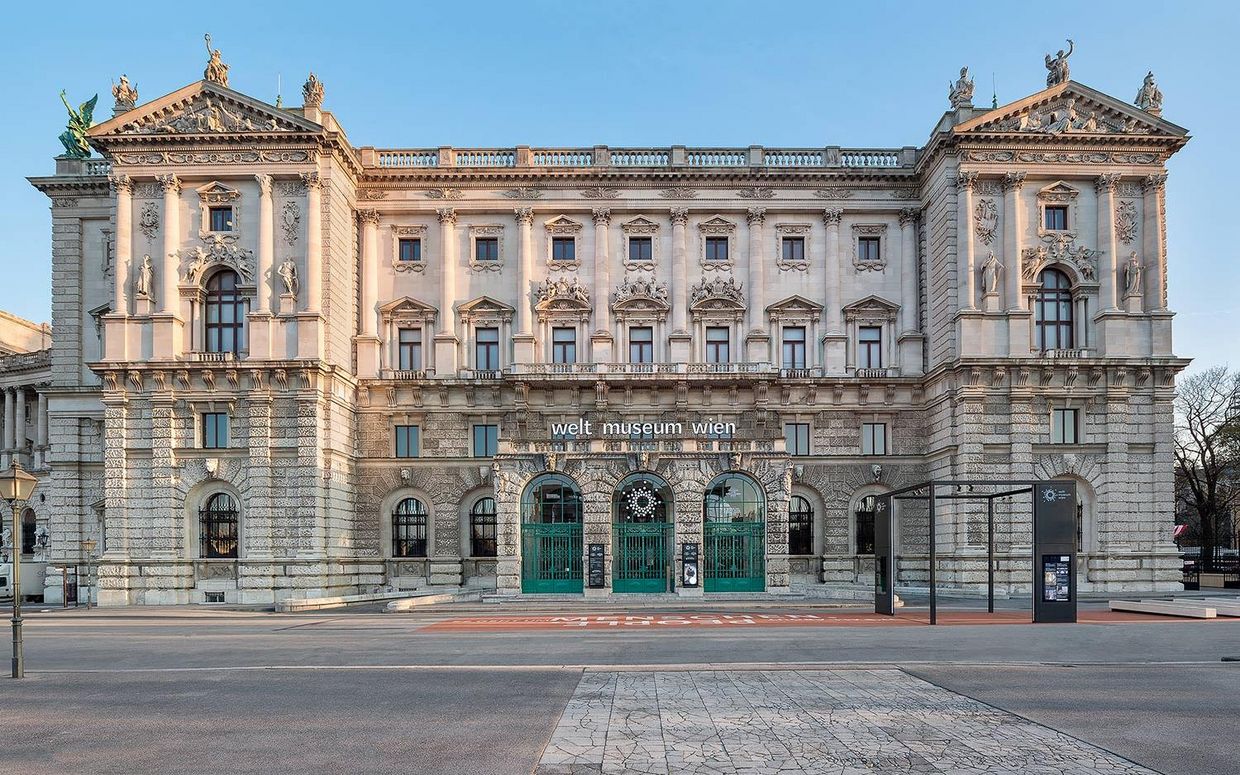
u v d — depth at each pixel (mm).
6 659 29219
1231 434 77688
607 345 64812
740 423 64250
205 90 58750
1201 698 20719
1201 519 84938
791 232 66312
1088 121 60750
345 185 62781
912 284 65438
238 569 56812
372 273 64875
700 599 51250
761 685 22391
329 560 57656
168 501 56969
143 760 15977
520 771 14898
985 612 44656
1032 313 59875
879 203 65938
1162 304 60125
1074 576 39250
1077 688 21984
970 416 58594
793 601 50375
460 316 65000
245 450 57156
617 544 54156
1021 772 14664
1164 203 60875
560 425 57438
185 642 33656
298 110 60125
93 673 25562
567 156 66938
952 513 59500
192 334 58719
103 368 57281
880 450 64438
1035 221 60938
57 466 63938
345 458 61406
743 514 54094
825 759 15438
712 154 66688
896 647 30125
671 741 16688
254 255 58938
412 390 63656
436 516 63219
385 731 17797
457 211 65562
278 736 17531
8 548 81000
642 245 66562
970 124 59438
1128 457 59062
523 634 34906
